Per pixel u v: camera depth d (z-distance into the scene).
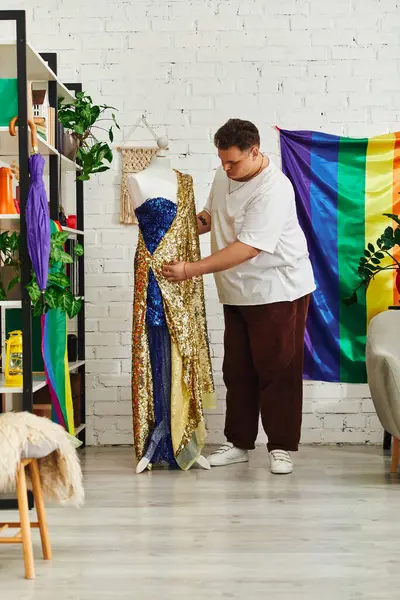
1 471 2.48
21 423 2.59
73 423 4.30
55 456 2.73
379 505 3.44
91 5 4.88
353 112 4.86
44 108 3.88
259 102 4.86
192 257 4.20
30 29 4.88
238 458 4.36
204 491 3.70
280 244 4.09
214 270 3.98
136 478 3.98
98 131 4.89
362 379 4.83
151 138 4.88
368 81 4.85
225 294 4.23
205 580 2.54
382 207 4.82
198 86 4.86
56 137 4.08
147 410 4.16
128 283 4.87
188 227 4.19
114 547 2.87
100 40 4.88
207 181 4.86
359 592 2.44
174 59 4.86
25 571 2.57
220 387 4.86
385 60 4.85
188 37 4.86
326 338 4.85
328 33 4.85
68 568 2.65
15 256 3.99
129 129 4.88
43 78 4.02
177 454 4.12
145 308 4.14
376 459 4.43
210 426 4.86
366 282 4.65
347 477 3.99
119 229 4.87
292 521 3.19
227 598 2.38
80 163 4.63
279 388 4.15
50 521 3.21
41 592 2.44
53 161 4.05
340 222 4.84
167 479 3.95
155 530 3.08
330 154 4.85
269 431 4.16
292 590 2.45
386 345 4.09
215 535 3.01
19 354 3.51
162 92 4.87
